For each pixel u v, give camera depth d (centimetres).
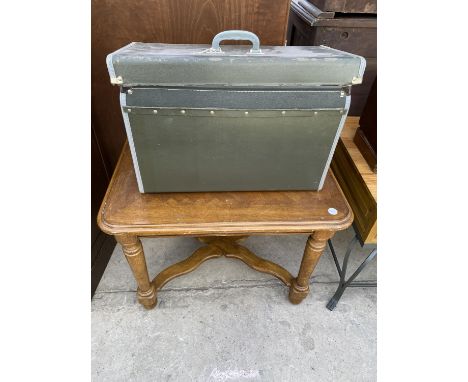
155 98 59
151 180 74
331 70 58
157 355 98
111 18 91
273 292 116
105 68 101
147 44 73
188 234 75
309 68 58
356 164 100
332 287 119
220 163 71
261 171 74
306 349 101
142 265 88
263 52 62
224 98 60
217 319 107
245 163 72
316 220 75
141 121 62
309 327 106
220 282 119
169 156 69
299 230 75
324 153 71
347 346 102
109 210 75
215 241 118
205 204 77
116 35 94
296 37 125
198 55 57
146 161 70
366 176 96
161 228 72
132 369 95
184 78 57
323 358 99
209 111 61
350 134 113
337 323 108
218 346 101
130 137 65
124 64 55
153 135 65
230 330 105
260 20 91
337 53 64
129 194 79
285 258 129
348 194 107
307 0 112
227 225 73
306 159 72
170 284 117
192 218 74
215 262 126
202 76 57
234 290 117
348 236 138
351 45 105
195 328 105
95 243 115
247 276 121
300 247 134
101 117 113
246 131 65
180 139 66
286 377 95
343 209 78
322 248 85
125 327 104
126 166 88
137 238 80
